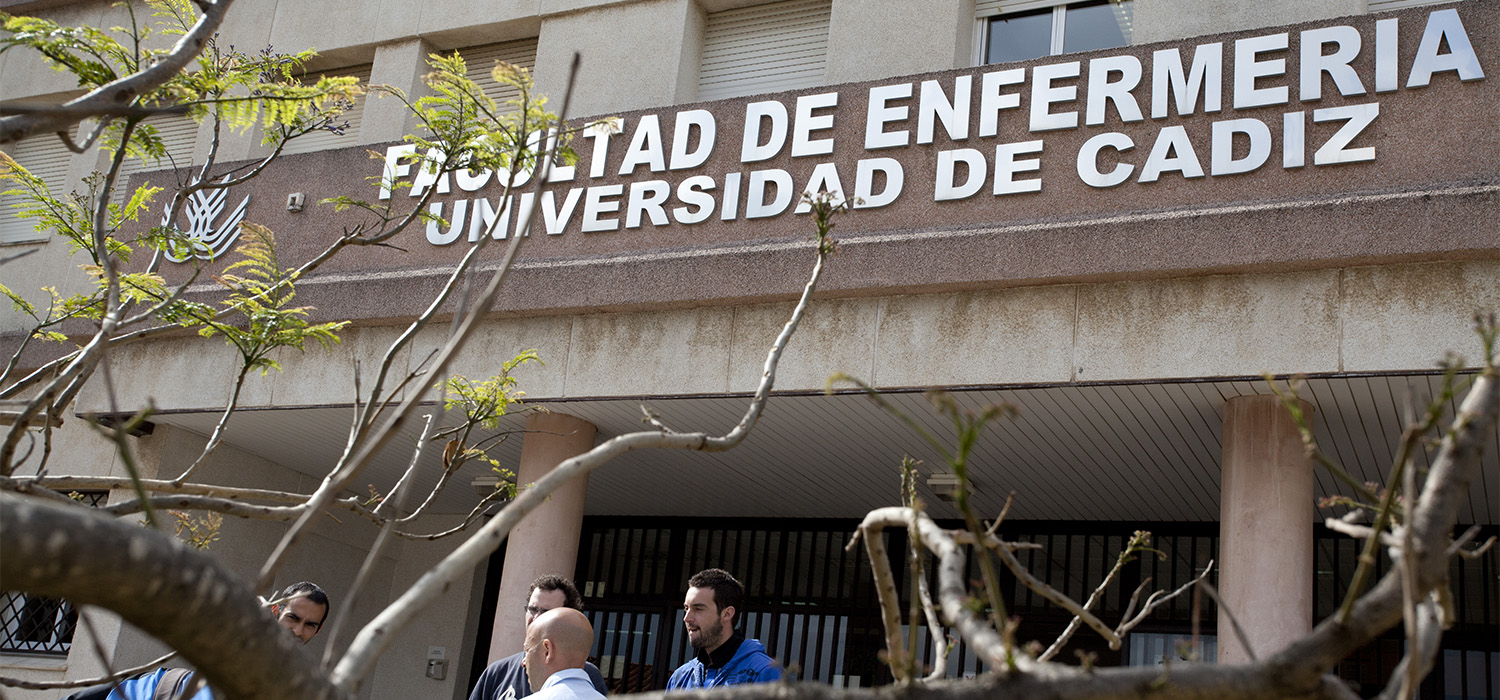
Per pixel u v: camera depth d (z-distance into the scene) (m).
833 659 10.30
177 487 2.45
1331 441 6.93
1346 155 6.05
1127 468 8.10
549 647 4.09
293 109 3.41
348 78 3.45
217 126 3.46
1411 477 1.23
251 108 3.35
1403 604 1.20
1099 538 9.98
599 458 1.67
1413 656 1.19
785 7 9.11
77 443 9.22
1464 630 8.60
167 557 0.94
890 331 6.80
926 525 1.56
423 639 11.21
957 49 8.11
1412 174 5.91
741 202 7.41
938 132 7.02
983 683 1.18
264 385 8.29
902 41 8.23
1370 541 1.25
